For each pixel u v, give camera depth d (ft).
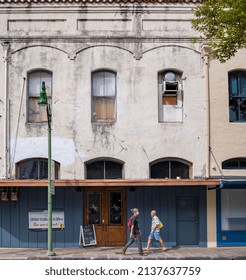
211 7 55.06
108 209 61.98
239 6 49.34
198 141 62.28
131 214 61.21
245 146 62.18
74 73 62.23
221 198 62.13
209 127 62.23
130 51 62.59
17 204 61.16
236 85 63.05
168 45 62.75
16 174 61.41
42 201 61.26
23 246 60.80
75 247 60.59
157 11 62.95
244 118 63.00
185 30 62.90
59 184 58.03
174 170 62.59
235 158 62.28
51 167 54.60
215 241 61.52
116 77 62.69
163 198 61.62
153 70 62.54
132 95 62.28
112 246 61.36
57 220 61.00
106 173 62.39
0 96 61.87
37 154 61.31
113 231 61.72
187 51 62.90
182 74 62.80
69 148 61.52
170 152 61.87
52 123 61.72
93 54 62.49
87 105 62.03
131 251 57.62
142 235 61.11
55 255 53.72
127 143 61.82
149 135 62.03
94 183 58.23
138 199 61.46
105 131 61.87
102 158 61.87
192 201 62.59
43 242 60.90
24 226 61.05
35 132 61.67
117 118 62.03
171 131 62.23
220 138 62.13
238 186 58.03
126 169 61.46
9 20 62.54
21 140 61.52
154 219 57.88
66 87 62.13
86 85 62.13
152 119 62.18
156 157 61.72
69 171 61.26
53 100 61.93
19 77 62.03
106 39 62.54
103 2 62.54
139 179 61.00
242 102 63.00
